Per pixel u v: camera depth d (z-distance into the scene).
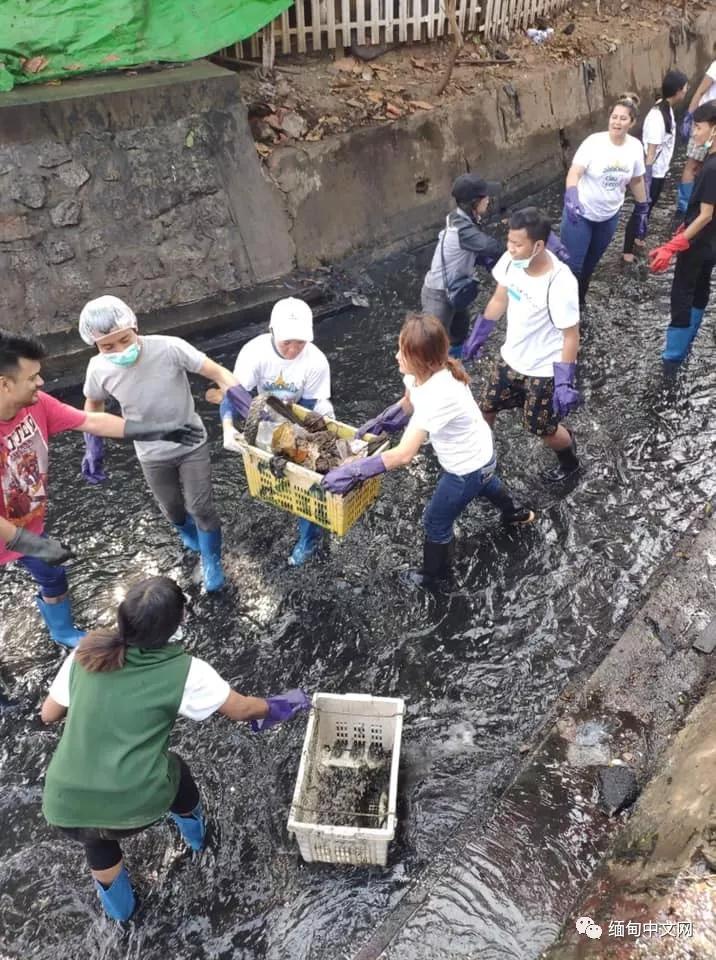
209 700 2.70
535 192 9.60
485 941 2.78
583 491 5.03
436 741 3.69
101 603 4.48
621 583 4.41
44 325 6.25
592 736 3.51
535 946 2.75
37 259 6.16
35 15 6.09
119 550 4.82
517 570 4.53
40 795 3.57
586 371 6.14
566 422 5.61
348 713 3.43
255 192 7.00
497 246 5.12
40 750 3.75
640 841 2.87
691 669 3.78
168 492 4.27
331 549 4.72
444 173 8.45
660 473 5.15
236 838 3.37
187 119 6.56
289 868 3.25
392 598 4.41
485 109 8.72
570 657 4.04
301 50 8.11
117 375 3.72
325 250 7.56
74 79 6.36
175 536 4.92
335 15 8.23
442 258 5.38
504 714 3.79
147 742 2.60
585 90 10.04
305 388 4.20
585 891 2.86
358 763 3.50
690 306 5.64
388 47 8.72
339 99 7.94
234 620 4.34
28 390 3.21
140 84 6.34
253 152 6.96
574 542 4.68
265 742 3.72
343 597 4.44
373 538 4.79
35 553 3.29
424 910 2.89
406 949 2.78
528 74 9.25
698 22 11.78
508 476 5.17
